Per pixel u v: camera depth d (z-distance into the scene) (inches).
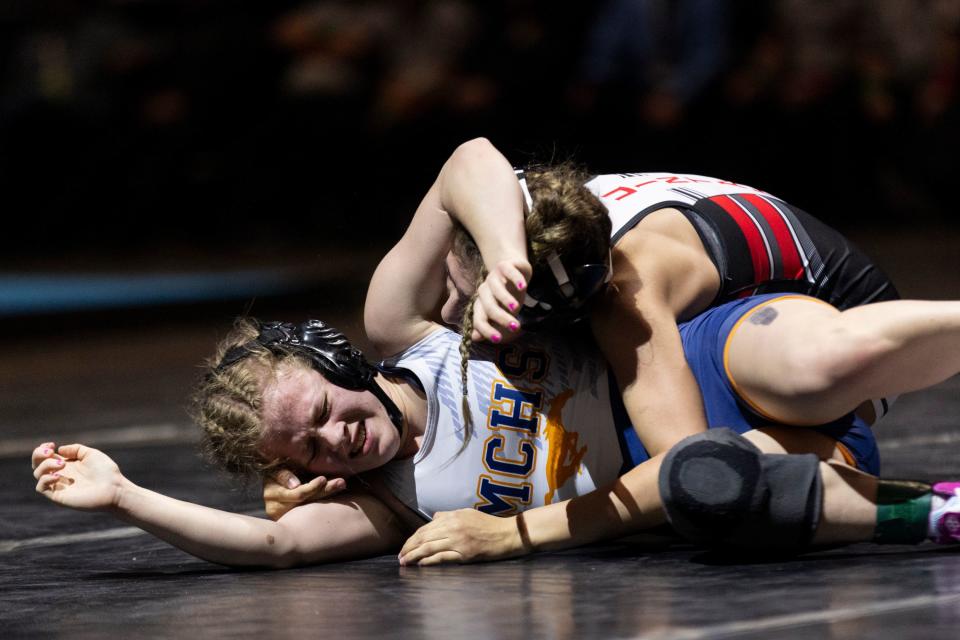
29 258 1063.6
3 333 755.4
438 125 950.4
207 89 980.6
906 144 1085.1
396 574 222.8
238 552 228.1
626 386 231.8
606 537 230.8
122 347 737.0
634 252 242.1
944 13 1040.2
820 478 212.1
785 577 201.6
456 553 228.4
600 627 176.4
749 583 198.8
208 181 1028.5
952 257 927.0
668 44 887.7
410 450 242.1
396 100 951.6
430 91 944.9
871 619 173.2
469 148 240.7
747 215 255.9
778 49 976.3
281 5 998.4
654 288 237.1
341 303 840.3
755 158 969.5
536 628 178.1
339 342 234.1
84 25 991.0
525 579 212.1
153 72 987.9
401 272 247.0
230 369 233.3
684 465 208.8
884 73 1019.9
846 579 197.8
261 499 309.4
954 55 1045.2
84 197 1051.3
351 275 895.1
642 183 261.4
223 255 1054.4
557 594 199.2
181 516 225.0
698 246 250.4
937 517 212.4
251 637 181.3
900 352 214.4
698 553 226.2
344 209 1021.8
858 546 224.1
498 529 230.8
